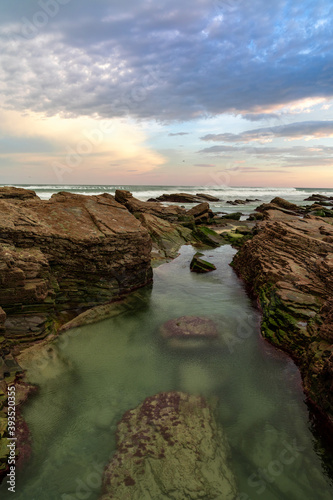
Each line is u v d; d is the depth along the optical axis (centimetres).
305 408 808
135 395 827
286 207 5809
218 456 642
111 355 1014
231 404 812
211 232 3328
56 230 1293
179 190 11350
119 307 1396
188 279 1894
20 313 1011
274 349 1084
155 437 677
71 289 1287
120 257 1469
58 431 693
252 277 1819
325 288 1218
